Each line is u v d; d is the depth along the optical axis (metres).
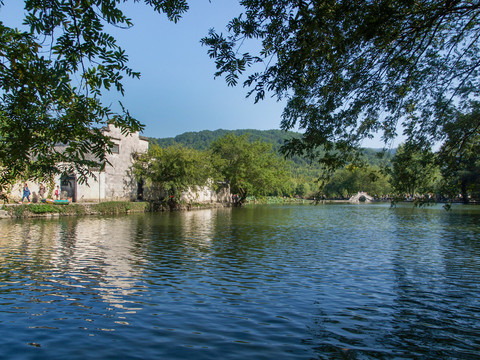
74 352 5.07
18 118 4.02
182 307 7.00
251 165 58.31
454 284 8.83
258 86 5.29
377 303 7.36
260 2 5.00
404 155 7.71
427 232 20.06
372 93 7.14
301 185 104.94
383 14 5.12
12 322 6.14
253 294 7.88
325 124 6.92
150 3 4.80
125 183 39.78
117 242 14.92
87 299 7.40
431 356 5.10
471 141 7.56
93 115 4.12
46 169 4.36
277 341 5.51
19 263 10.58
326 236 18.05
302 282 8.91
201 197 54.78
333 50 5.39
